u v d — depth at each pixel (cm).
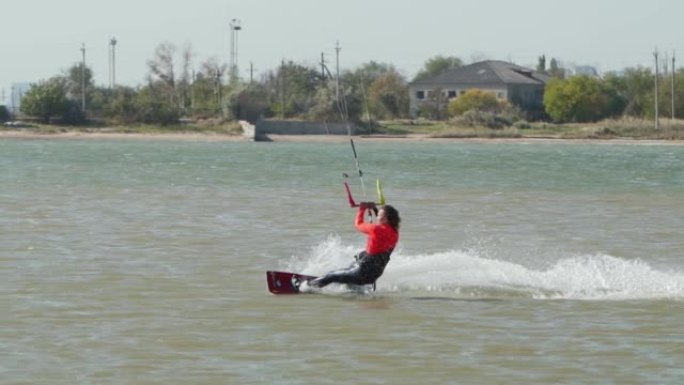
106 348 5034
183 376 4609
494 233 9631
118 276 6881
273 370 4709
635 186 15975
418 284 6631
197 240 8719
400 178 17400
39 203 11900
